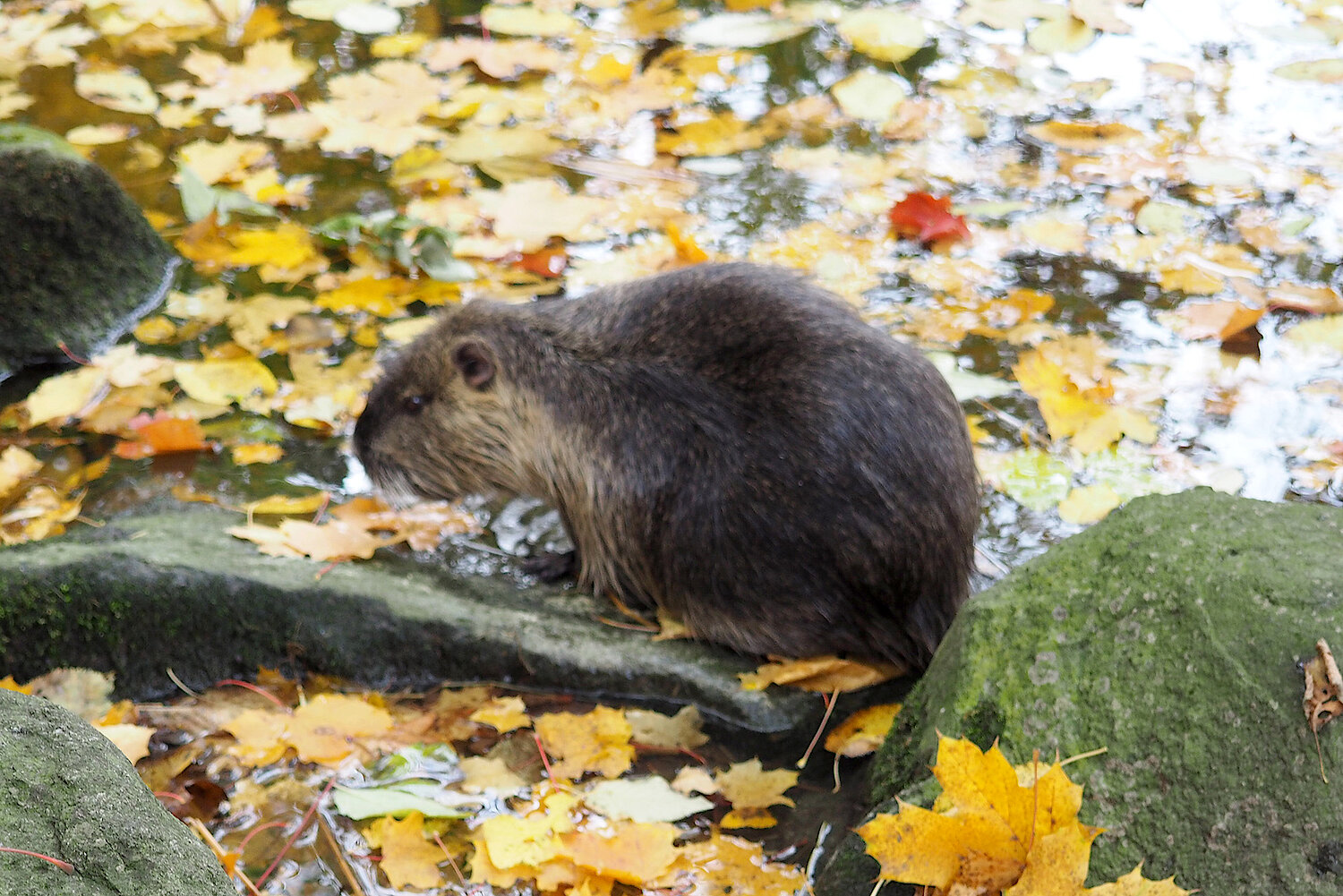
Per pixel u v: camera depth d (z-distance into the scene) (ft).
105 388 19.24
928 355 19.95
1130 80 27.99
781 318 15.58
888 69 27.96
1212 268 22.12
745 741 13.96
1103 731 10.61
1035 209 23.73
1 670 14.20
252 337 20.31
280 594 14.61
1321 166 25.03
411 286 21.61
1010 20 29.94
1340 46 29.35
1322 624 10.13
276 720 13.64
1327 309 21.09
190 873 8.50
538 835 11.93
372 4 29.89
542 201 23.32
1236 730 10.09
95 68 27.40
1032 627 11.32
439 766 13.24
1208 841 9.94
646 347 16.29
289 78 27.02
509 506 18.43
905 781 11.75
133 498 17.17
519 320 17.34
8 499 16.99
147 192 23.67
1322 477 17.74
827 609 14.82
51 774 8.77
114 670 14.44
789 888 11.63
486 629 14.73
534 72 27.86
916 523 14.51
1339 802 9.62
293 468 18.11
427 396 17.78
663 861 11.68
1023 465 18.10
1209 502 11.48
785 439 14.80
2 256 19.92
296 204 23.54
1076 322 20.81
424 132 25.57
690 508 15.19
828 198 23.98
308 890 11.68
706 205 23.65
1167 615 10.74
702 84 27.30
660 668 14.61
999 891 10.16
